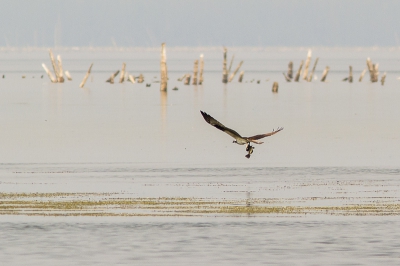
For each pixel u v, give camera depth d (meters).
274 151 43.34
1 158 40.66
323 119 63.81
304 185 31.64
